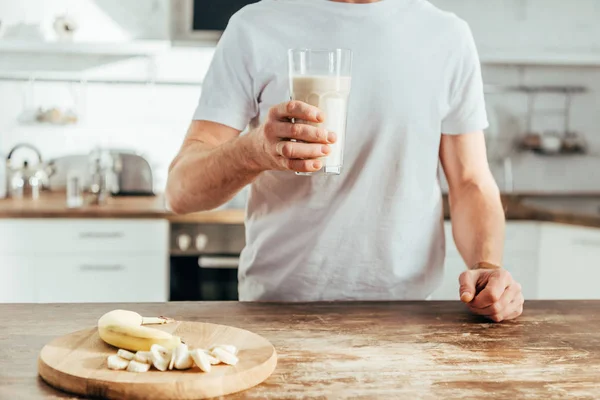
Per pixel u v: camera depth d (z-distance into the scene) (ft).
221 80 4.78
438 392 2.87
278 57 4.73
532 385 2.98
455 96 4.93
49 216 9.83
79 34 11.34
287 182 4.74
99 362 2.96
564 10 12.67
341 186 4.75
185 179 4.27
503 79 12.69
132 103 11.94
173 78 11.94
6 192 11.42
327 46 4.72
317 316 4.05
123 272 10.03
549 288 10.54
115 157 11.45
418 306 4.37
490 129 12.70
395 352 3.40
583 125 12.91
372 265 4.91
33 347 3.38
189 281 10.32
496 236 4.77
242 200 11.27
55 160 11.89
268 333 3.67
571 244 10.09
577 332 3.84
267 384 2.92
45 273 9.91
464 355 3.38
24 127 11.78
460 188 5.05
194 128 4.80
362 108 4.73
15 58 11.48
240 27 4.77
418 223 4.95
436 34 4.83
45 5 11.30
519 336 3.74
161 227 10.03
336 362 3.22
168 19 11.43
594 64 12.65
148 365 2.89
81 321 3.87
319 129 3.22
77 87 11.80
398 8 4.82
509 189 12.79
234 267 10.30
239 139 3.83
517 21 12.60
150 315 3.99
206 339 3.32
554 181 12.92
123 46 10.75
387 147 4.78
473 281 4.09
